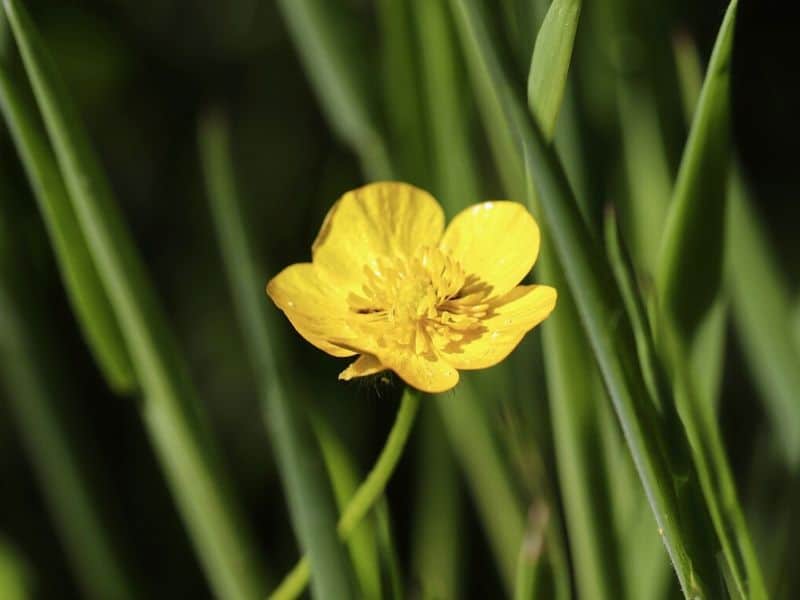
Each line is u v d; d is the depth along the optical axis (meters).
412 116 0.32
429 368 0.28
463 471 0.36
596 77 0.33
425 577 0.34
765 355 0.32
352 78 0.32
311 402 0.30
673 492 0.27
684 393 0.29
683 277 0.29
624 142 0.32
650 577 0.30
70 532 0.34
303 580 0.29
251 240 0.30
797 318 0.32
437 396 0.32
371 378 0.29
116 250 0.29
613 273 0.27
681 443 0.27
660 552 0.30
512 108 0.26
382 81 0.32
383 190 0.29
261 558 0.31
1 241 0.32
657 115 0.32
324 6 0.31
